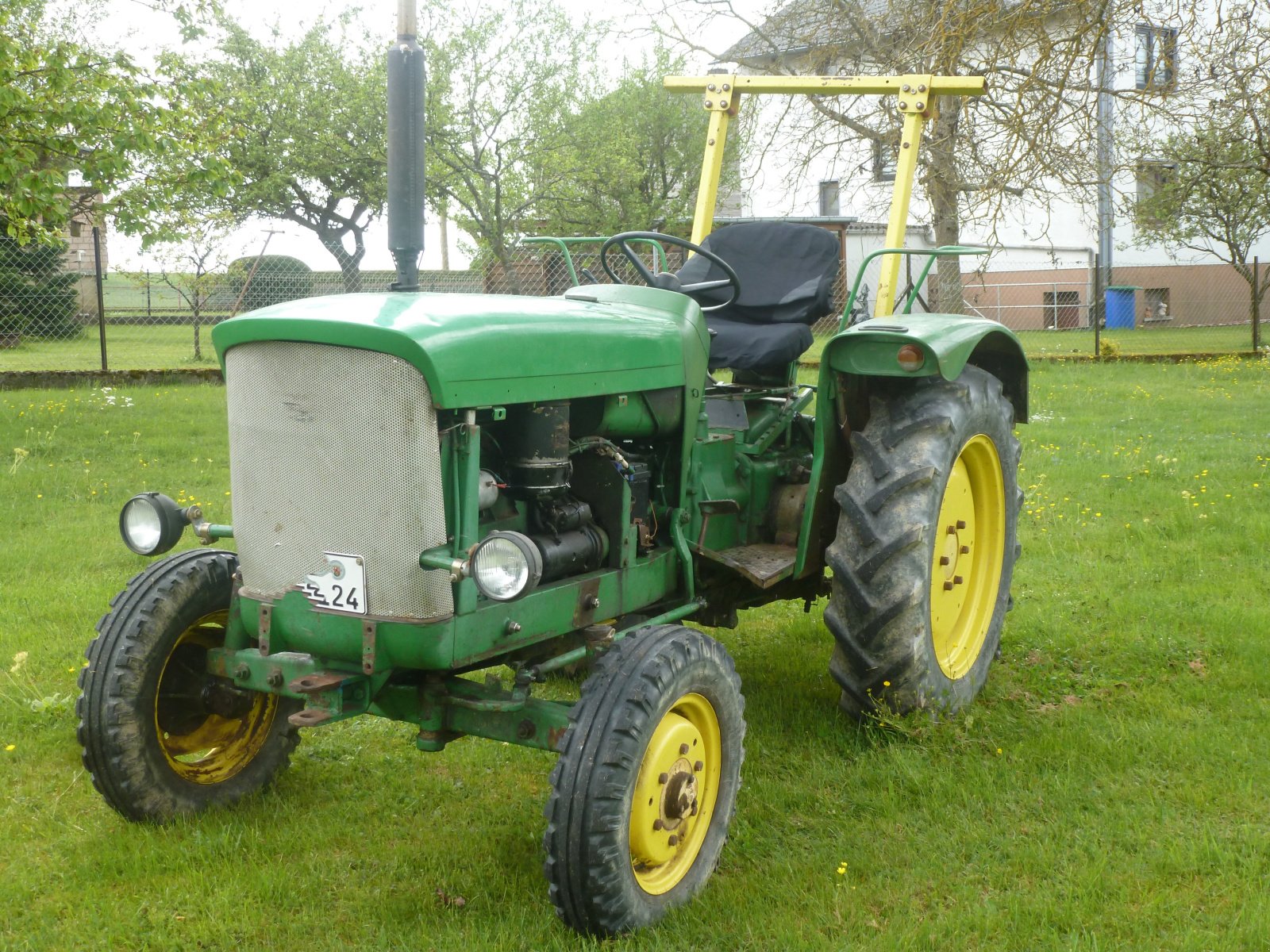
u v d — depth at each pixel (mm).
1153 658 4211
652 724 2586
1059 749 3439
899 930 2545
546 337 2766
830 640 4648
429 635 2521
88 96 9109
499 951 2504
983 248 3877
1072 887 2684
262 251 16188
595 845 2467
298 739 3412
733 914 2658
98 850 2922
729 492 3660
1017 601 4957
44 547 5699
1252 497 6766
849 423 3793
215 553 3205
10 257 16078
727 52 16172
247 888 2766
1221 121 12336
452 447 2559
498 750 3643
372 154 22672
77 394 11758
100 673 2955
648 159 23672
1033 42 8273
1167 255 25391
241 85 22016
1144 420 10445
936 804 3129
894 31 11891
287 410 2590
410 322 2504
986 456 3980
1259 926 2469
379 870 2885
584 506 2951
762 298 4035
